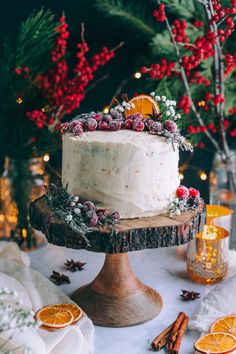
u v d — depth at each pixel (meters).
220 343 0.81
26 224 1.13
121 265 0.93
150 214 0.86
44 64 1.17
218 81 1.13
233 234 1.22
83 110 1.32
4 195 1.14
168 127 0.87
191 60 1.06
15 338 0.76
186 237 0.85
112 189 0.84
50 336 0.81
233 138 1.35
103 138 0.84
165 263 1.08
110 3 1.22
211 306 0.90
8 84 1.13
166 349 0.84
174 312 0.93
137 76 1.09
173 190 0.88
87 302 0.92
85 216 0.83
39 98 1.14
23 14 1.27
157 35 1.17
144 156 0.83
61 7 1.27
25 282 0.90
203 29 1.19
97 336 0.87
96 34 1.28
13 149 1.13
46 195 0.90
